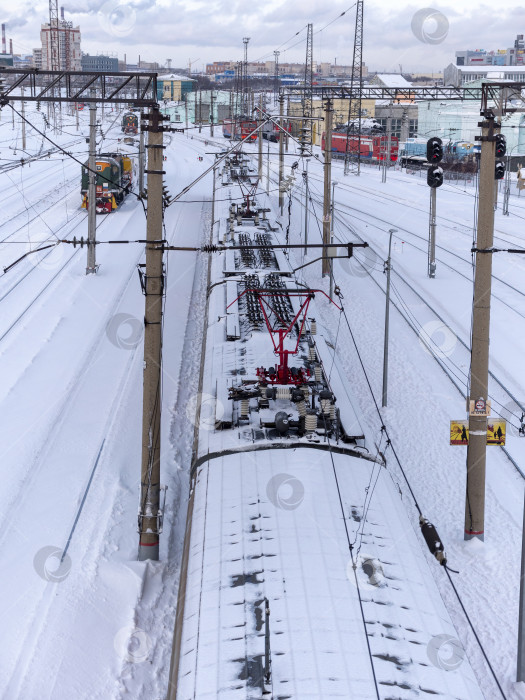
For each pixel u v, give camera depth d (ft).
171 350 91.50
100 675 40.19
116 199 192.03
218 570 36.29
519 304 108.99
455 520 55.47
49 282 120.06
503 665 41.24
